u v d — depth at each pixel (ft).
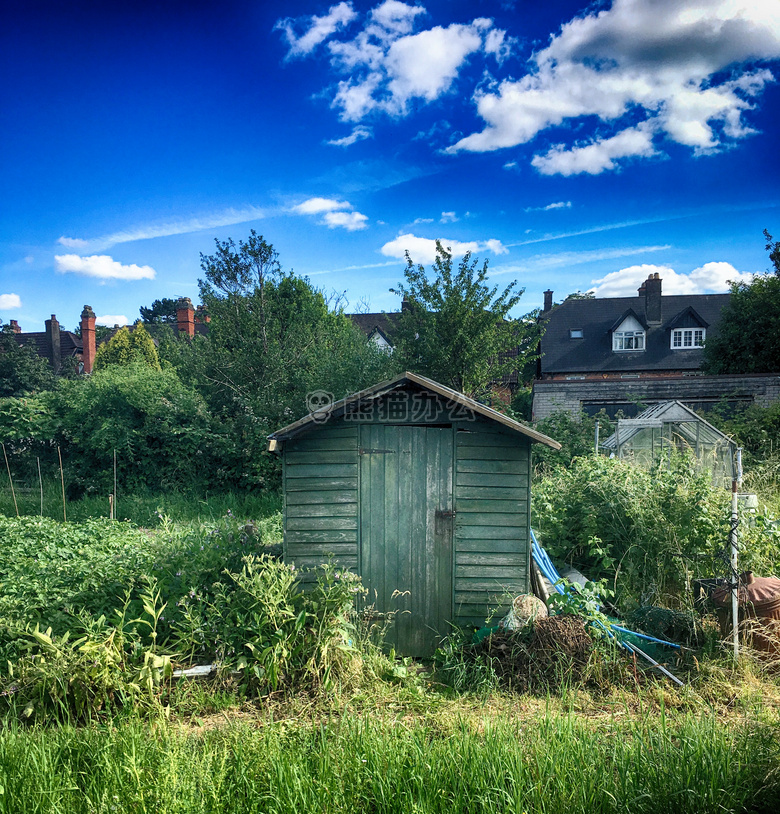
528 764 11.41
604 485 25.31
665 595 21.43
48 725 13.76
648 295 107.55
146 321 209.26
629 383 61.62
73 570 19.94
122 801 10.43
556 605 18.28
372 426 19.81
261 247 49.16
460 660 17.61
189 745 12.57
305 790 10.69
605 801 10.36
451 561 19.80
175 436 46.09
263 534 30.66
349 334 53.42
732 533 18.33
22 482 46.93
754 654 16.89
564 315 113.70
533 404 63.36
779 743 11.55
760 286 69.10
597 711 14.78
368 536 19.84
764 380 58.34
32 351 91.04
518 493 19.69
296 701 14.90
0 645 16.22
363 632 19.40
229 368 49.24
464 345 53.67
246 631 16.69
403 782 10.91
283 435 19.12
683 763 11.04
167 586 18.74
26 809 10.35
